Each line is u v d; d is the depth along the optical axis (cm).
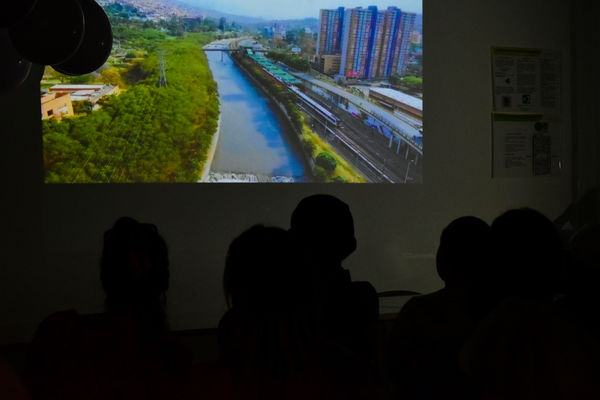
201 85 374
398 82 405
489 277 149
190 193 371
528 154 431
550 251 133
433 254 414
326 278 168
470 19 420
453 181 418
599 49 428
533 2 430
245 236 110
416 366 155
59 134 352
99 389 117
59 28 205
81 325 124
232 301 109
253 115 382
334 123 395
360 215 400
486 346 120
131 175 362
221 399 102
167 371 127
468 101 420
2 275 346
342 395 103
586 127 432
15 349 334
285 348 103
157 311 136
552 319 117
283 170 386
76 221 355
